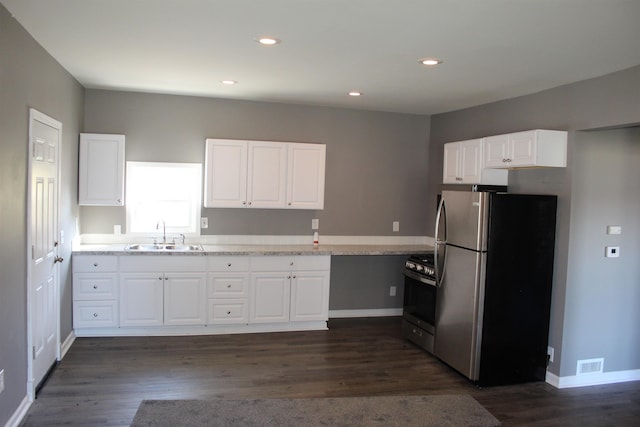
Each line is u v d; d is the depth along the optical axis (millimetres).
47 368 3838
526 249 4062
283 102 5590
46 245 3725
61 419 3178
